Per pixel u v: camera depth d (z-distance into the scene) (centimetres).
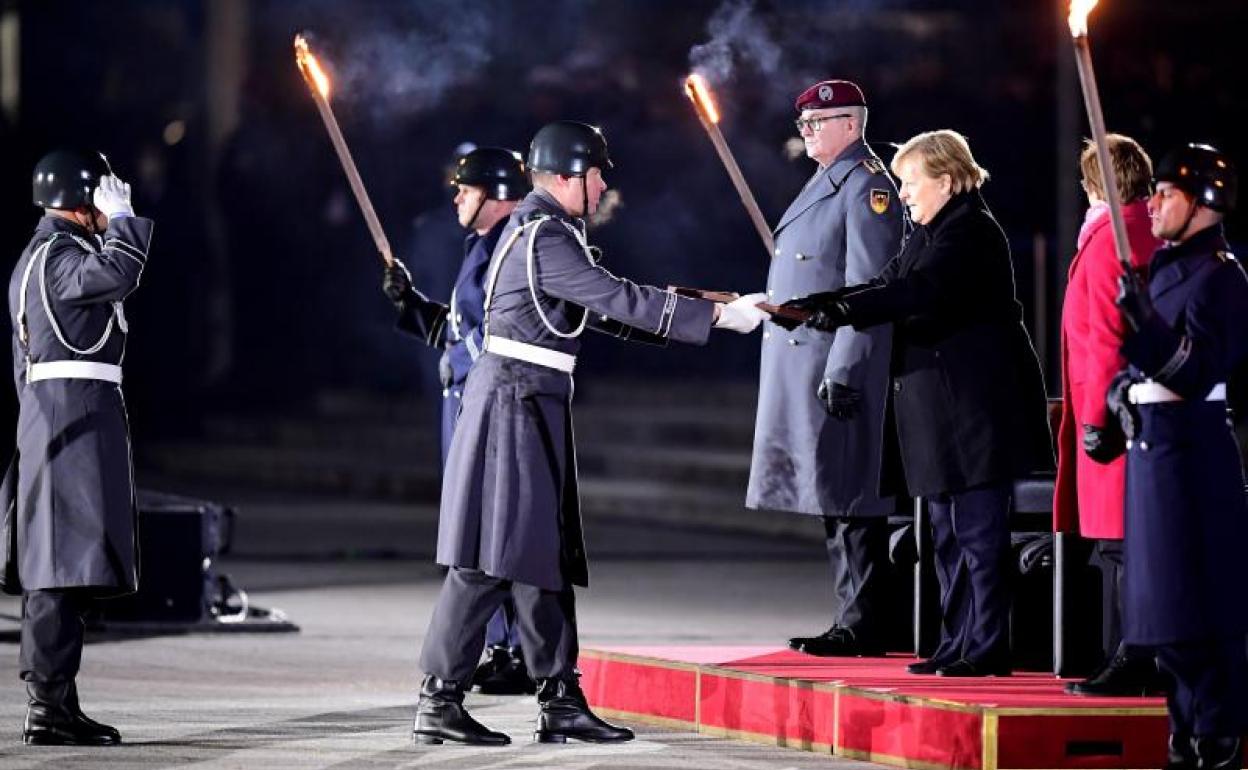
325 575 3319
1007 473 1953
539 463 1891
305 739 1958
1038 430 1981
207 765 1827
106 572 1881
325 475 4797
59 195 1905
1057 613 1980
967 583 2014
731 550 3631
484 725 2050
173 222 5559
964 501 1978
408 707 2161
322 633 2706
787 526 3838
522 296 1897
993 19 4469
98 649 2548
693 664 2030
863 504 2119
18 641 2595
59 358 1895
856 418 2120
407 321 2272
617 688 2102
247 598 3036
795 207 2166
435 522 4116
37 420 1894
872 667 2036
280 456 4962
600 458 4494
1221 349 1653
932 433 1969
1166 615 1672
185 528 2686
